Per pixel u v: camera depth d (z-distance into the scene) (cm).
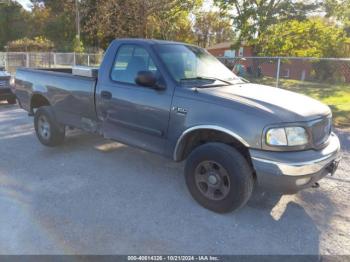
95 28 2509
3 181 444
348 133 735
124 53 446
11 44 3419
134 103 422
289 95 403
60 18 4412
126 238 320
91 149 578
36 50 3438
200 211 372
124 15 2189
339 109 994
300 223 353
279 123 325
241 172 340
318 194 422
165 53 422
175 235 327
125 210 372
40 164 507
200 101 366
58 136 564
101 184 439
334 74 1702
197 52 473
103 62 467
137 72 425
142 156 547
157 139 411
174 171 488
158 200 397
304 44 2017
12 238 317
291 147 328
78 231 330
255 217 362
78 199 396
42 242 312
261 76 1534
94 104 477
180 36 3111
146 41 436
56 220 349
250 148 333
